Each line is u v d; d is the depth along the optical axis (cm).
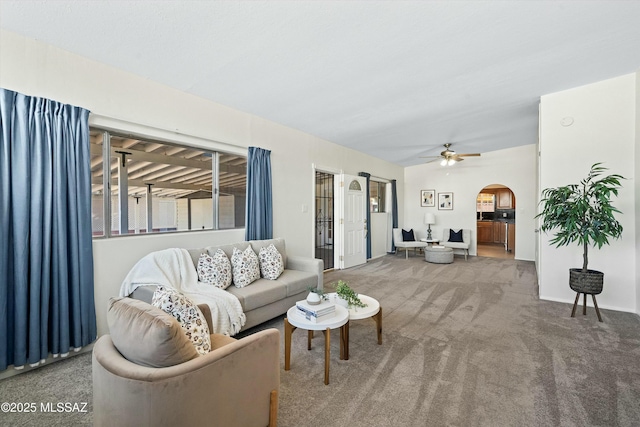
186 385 117
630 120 331
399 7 196
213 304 240
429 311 339
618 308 340
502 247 904
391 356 235
